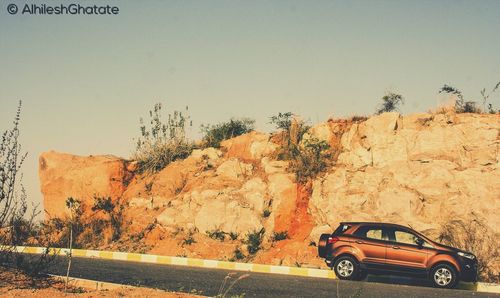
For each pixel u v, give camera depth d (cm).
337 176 2191
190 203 2362
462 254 1538
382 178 2127
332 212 2080
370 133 2277
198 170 2591
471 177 2022
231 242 2144
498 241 1833
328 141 2428
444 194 2009
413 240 1570
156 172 2745
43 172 2852
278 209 2186
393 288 1433
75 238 2403
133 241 2330
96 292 1100
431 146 2159
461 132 2162
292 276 1670
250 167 2467
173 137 2891
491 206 1928
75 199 2684
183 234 2252
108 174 2723
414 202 2009
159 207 2486
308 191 2225
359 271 1584
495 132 2122
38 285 1205
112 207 2602
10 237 1274
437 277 1520
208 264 1908
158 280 1467
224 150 2716
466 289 1584
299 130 2528
